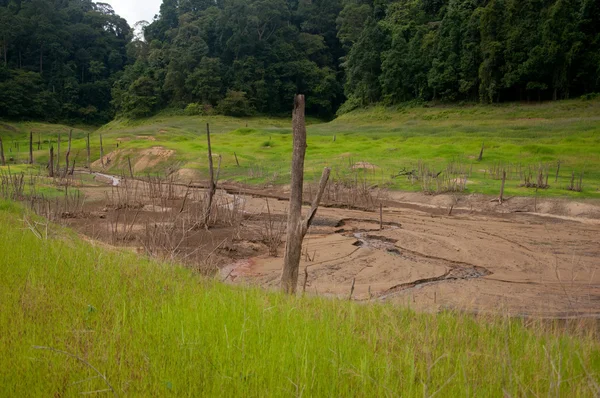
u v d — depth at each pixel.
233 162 49.19
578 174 37.31
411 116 87.81
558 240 20.39
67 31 136.62
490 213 27.75
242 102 113.62
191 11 140.38
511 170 38.38
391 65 98.56
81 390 4.20
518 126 65.88
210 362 4.71
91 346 4.93
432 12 109.06
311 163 44.44
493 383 4.84
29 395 4.12
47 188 31.19
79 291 6.62
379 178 37.31
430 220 24.88
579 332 8.14
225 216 23.34
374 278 14.55
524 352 6.08
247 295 7.48
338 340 5.59
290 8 147.62
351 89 111.94
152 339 5.23
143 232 18.92
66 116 125.06
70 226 19.64
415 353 5.46
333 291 13.04
